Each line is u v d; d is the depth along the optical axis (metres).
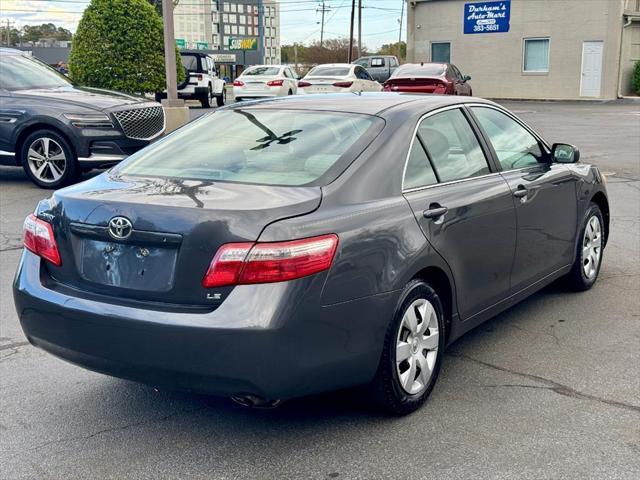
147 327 3.25
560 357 4.66
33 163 10.32
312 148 3.91
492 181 4.55
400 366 3.76
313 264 3.25
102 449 3.59
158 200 3.42
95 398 4.14
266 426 3.79
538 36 32.78
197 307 3.24
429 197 3.97
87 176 11.71
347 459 3.46
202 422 3.85
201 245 3.23
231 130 4.30
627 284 6.16
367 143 3.89
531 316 5.42
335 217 3.43
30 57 11.72
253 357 3.16
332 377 3.41
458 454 3.48
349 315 3.40
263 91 26.38
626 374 4.39
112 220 3.41
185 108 15.38
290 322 3.19
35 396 4.16
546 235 5.13
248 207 3.30
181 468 3.41
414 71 22.05
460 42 35.19
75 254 3.57
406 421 3.81
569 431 3.69
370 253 3.49
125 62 16.02
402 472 3.34
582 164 5.92
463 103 4.68
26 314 3.69
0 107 10.25
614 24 30.83
